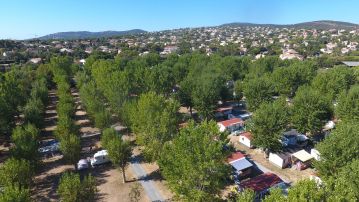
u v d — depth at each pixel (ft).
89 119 312.29
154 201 173.06
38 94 340.18
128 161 204.85
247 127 234.58
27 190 133.28
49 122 318.86
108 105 332.19
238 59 560.20
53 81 467.93
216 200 149.89
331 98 298.15
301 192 98.37
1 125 241.96
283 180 197.88
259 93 310.65
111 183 194.29
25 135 203.41
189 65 553.23
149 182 194.18
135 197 169.48
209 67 496.64
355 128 172.35
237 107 378.32
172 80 409.28
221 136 152.05
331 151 162.81
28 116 261.65
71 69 527.81
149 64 613.52
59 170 213.87
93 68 474.49
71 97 331.57
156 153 194.49
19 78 419.74
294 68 408.05
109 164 221.66
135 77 380.37
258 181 183.32
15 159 171.53
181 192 144.77
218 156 141.18
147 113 208.03
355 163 133.80
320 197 98.12
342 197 95.86
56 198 179.42
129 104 260.62
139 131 209.97
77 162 214.69
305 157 215.31
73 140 204.23
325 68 640.58
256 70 510.58
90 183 155.84
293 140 250.98
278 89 402.11
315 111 242.78
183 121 302.45
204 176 143.13
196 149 141.69
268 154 230.07
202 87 312.91
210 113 305.73
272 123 217.15
